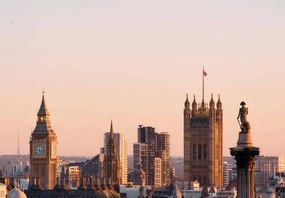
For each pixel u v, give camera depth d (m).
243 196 170.12
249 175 170.50
